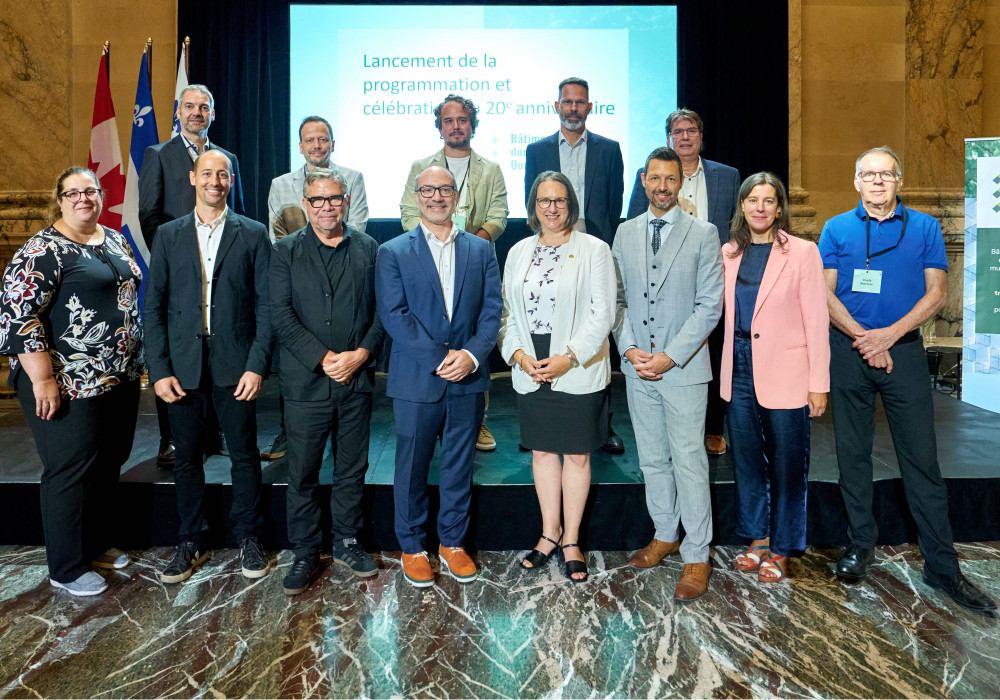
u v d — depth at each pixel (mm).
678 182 2459
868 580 2541
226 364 2533
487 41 4836
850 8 5160
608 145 3598
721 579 2559
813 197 5238
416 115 4863
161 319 2520
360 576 2580
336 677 1985
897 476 2861
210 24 4684
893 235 2445
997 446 3266
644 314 2521
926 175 5281
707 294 2447
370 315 2551
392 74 4836
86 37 4957
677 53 4875
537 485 2666
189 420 2562
